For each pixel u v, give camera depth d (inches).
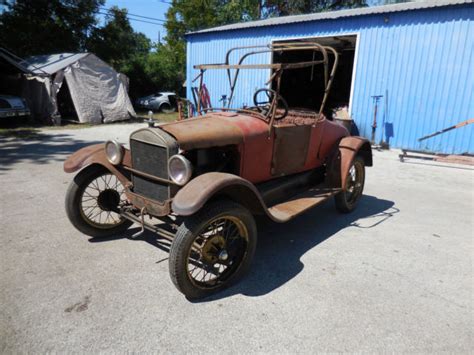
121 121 576.7
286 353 86.1
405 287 116.3
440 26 323.9
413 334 94.1
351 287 115.3
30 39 815.7
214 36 500.4
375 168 283.1
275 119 143.9
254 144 132.4
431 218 179.0
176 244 98.3
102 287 110.7
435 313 103.3
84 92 533.3
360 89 380.5
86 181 137.0
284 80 580.4
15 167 258.7
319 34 401.1
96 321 95.0
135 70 944.3
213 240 108.3
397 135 363.9
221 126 126.6
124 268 122.3
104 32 920.9
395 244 148.3
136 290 109.7
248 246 113.7
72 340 88.0
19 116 500.7
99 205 141.3
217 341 89.4
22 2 819.4
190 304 103.9
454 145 332.5
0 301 102.0
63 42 851.4
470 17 308.3
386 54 357.7
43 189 206.2
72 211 134.7
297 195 158.6
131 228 154.8
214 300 106.3
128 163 134.3
